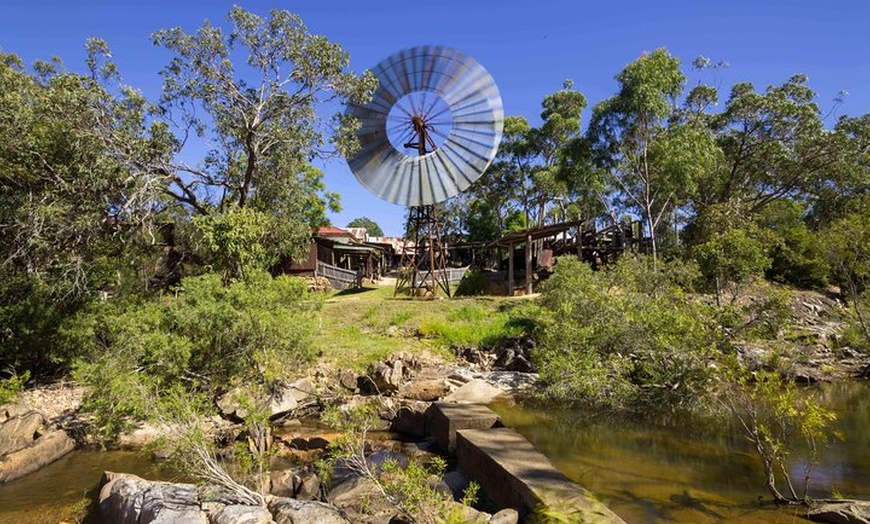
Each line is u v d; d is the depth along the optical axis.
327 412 7.09
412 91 20.47
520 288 22.31
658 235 32.38
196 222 14.13
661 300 10.20
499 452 6.25
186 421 6.35
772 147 27.17
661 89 21.66
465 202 46.03
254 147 16.97
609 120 23.00
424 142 21.06
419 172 20.67
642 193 26.77
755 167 28.53
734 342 9.30
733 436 7.71
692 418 8.61
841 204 28.17
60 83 13.90
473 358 13.45
